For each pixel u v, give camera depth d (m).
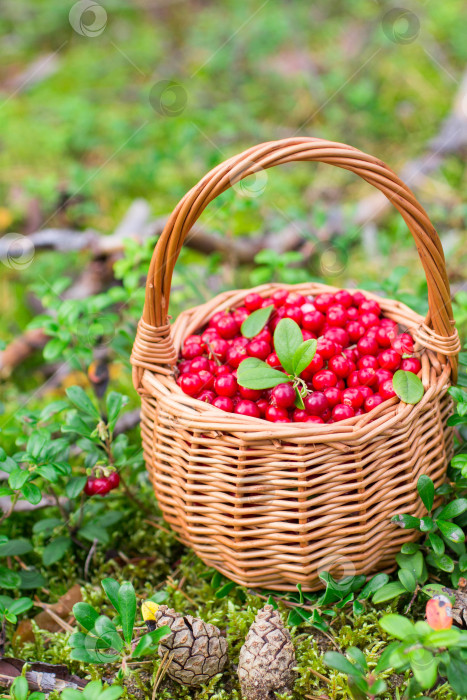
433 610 0.50
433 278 0.53
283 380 0.53
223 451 0.52
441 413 0.56
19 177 1.01
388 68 1.13
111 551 0.60
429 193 0.88
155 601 0.53
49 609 0.57
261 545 0.53
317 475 0.52
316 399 0.53
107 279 0.77
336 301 0.59
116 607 0.52
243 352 0.56
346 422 0.52
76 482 0.56
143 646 0.50
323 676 0.52
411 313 0.57
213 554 0.54
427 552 0.55
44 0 1.41
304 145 0.52
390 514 0.53
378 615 0.54
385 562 0.55
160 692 0.52
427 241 0.53
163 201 0.95
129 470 0.63
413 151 0.97
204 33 1.26
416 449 0.54
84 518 0.60
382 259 0.78
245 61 1.20
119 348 0.64
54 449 0.56
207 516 0.53
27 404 0.71
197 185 0.52
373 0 1.27
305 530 0.52
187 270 0.71
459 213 0.78
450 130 0.94
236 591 0.56
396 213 0.85
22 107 1.17
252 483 0.52
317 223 0.74
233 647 0.54
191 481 0.53
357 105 1.03
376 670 0.49
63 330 0.62
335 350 0.56
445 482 0.57
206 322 0.59
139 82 1.21
